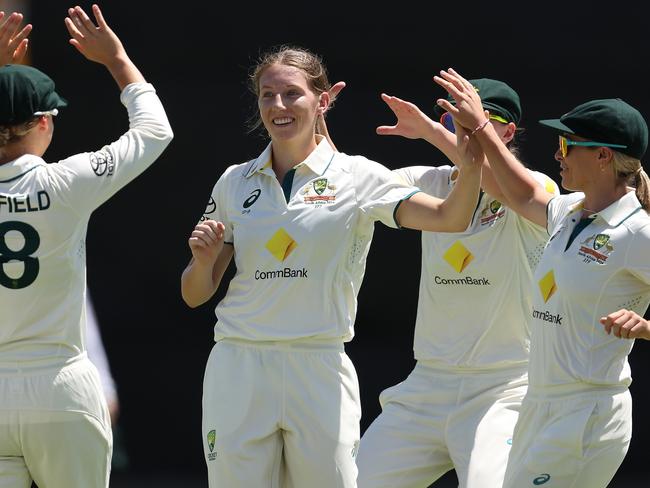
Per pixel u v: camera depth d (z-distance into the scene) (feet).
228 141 107.45
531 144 106.73
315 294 49.26
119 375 105.19
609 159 48.49
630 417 49.14
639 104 106.52
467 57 106.73
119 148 46.78
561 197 51.57
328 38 105.91
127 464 93.61
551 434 48.44
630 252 47.32
